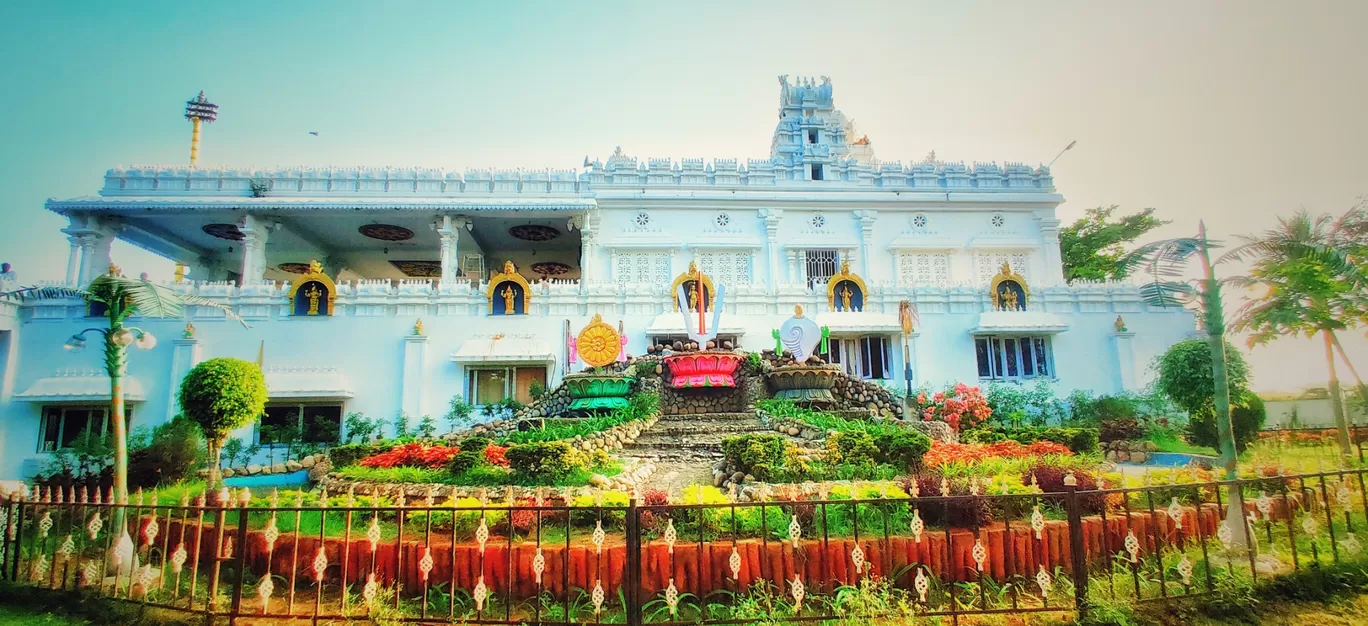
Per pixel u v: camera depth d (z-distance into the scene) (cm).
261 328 2066
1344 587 600
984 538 644
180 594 648
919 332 2255
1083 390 2223
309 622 567
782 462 1007
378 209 2442
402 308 2127
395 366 2075
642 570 616
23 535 793
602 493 827
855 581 615
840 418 1545
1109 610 547
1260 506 635
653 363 1886
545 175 2681
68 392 1878
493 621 543
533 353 2034
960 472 986
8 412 1895
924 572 625
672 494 799
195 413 914
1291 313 1105
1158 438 1764
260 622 576
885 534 618
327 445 1928
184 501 827
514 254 3403
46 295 1970
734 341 2206
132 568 629
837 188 2789
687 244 2647
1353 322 1120
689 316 2022
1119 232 3291
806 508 705
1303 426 1720
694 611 593
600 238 2636
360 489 1005
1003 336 2280
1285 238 984
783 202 2725
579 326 2150
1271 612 569
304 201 2409
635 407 1642
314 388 1970
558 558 623
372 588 573
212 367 927
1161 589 579
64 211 2305
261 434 1941
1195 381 1470
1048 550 654
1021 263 2775
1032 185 2856
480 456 1086
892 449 1019
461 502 789
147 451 1384
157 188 2447
